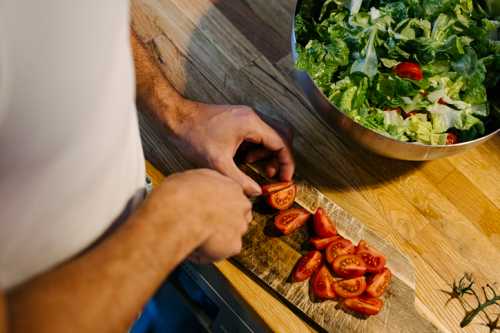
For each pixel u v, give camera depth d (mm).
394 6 952
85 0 469
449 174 919
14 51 438
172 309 1364
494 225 881
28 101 460
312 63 897
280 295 791
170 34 1004
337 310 784
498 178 920
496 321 802
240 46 1005
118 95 541
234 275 806
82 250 609
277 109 956
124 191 636
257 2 1049
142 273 522
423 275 835
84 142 514
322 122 949
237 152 896
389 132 888
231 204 670
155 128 922
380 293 795
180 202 606
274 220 838
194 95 957
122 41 531
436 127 901
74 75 480
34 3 437
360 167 917
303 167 908
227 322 987
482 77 895
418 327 784
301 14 938
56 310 458
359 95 897
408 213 883
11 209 510
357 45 915
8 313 447
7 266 548
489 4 958
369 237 845
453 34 951
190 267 928
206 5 1036
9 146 472
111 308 489
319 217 821
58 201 530
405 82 880
